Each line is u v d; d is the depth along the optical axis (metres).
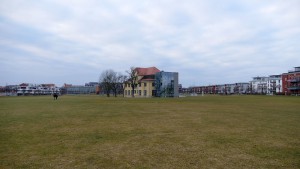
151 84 88.38
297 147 8.62
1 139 10.08
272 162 6.91
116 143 9.33
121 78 94.75
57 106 30.80
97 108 27.11
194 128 12.76
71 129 12.52
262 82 138.38
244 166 6.57
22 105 33.06
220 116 18.59
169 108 26.95
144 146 8.83
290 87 96.75
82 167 6.53
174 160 7.12
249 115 19.36
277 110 24.23
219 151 8.10
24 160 7.13
